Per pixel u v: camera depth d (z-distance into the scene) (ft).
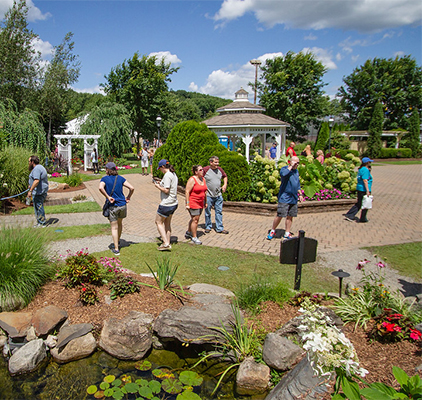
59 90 95.55
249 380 10.84
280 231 27.02
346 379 7.34
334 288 16.83
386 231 27.86
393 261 20.94
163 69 113.39
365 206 30.42
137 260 19.42
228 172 34.09
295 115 118.52
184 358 12.63
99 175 62.85
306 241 15.46
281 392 9.73
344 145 121.08
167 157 47.88
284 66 120.37
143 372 11.78
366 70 160.15
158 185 20.56
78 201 38.52
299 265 15.38
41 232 17.20
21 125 57.47
